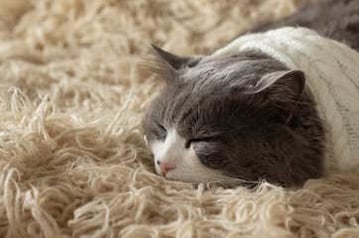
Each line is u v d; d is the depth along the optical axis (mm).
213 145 549
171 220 515
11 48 833
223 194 535
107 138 599
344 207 531
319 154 574
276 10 841
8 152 548
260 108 550
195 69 595
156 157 570
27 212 506
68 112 655
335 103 576
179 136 562
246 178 554
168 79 603
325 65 587
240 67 577
